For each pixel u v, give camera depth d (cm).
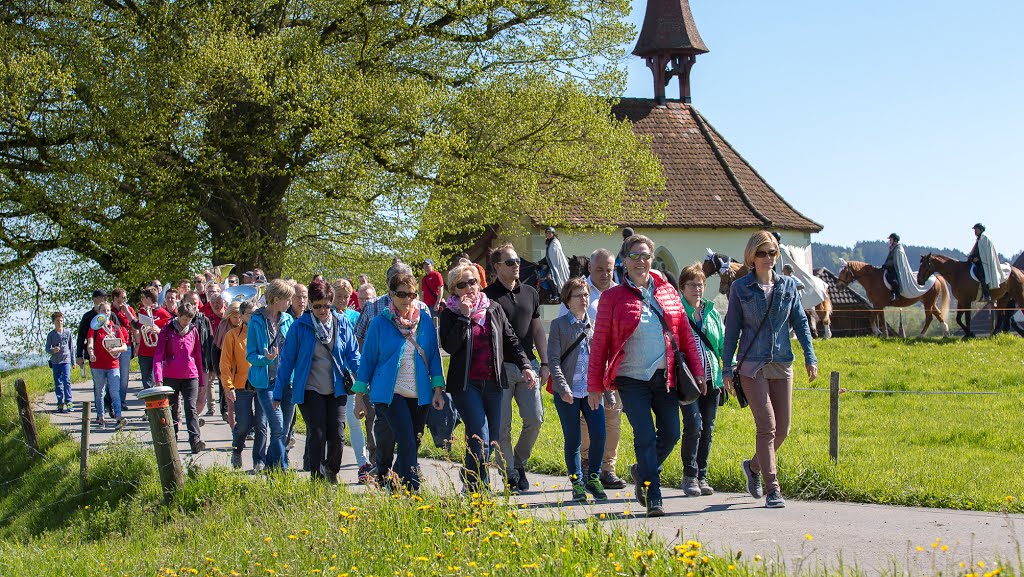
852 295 4306
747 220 3812
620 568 554
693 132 4178
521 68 2898
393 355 850
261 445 1154
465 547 644
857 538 707
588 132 2894
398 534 718
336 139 2522
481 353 842
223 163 2666
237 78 2489
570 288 906
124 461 1245
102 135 2522
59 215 2616
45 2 2619
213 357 1276
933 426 1362
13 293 3120
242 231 2805
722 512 821
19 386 1523
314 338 963
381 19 2727
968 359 2033
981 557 636
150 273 2642
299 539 753
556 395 898
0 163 2684
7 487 1402
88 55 2497
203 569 748
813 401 1653
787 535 721
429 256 2914
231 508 955
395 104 2606
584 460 1002
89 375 2530
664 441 806
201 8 2561
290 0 2789
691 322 923
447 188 2744
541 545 627
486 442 829
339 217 2878
